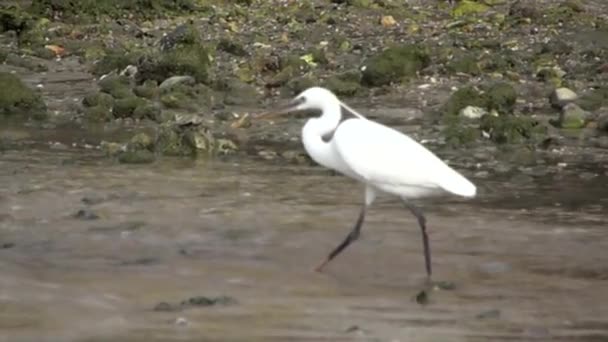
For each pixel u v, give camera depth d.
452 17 30.84
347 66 25.33
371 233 14.12
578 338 10.74
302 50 26.75
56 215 14.58
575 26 29.38
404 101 22.66
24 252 13.06
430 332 10.81
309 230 14.19
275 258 13.12
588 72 24.95
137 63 24.31
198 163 17.78
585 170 17.75
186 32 24.08
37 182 16.25
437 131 20.33
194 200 15.45
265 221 14.53
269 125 20.72
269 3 32.12
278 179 16.77
